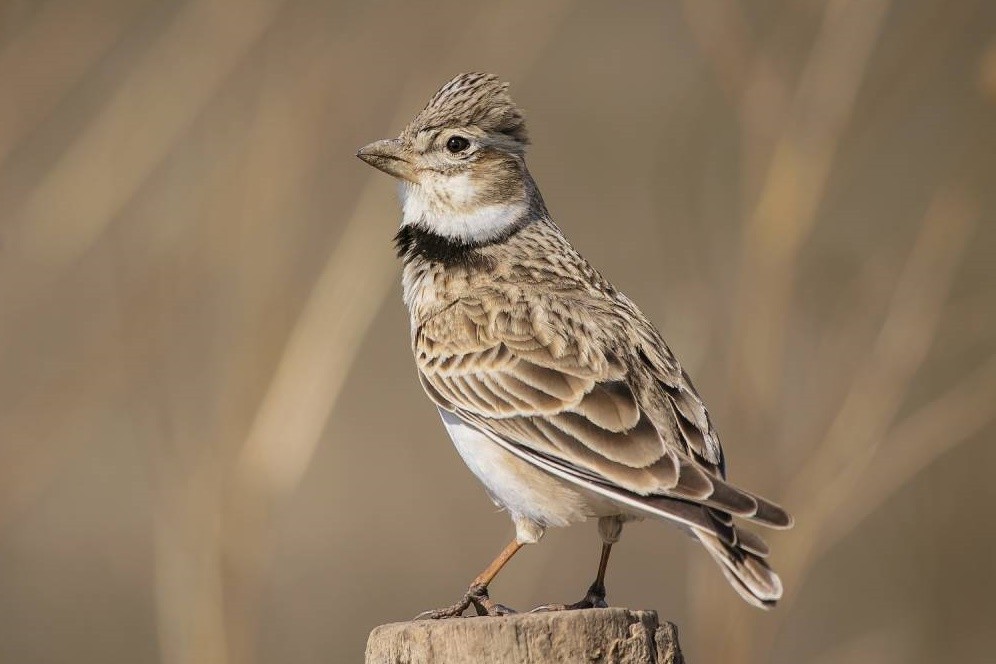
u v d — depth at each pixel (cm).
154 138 1474
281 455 1316
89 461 2028
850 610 1745
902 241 1789
